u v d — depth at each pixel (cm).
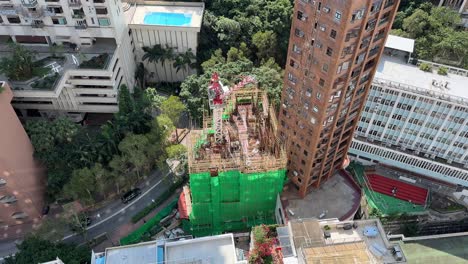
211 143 8812
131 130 9638
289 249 5756
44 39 10362
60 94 10062
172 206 9388
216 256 6494
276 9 12425
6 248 8788
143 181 10019
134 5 12119
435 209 9500
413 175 10025
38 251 7550
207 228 9012
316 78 6788
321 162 8181
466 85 8838
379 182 9962
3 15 9569
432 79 8925
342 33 5938
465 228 9631
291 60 7150
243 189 8275
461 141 9081
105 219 9281
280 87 10531
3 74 9425
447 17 11988
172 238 7994
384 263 5762
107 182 9238
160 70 12500
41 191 9350
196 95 10769
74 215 8350
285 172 8456
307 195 8588
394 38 9631
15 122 8338
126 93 9850
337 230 6322
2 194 8475
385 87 8712
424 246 8844
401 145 9762
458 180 9656
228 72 10731
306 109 7350
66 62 9900
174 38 11762
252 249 5959
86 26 9950
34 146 9056
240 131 8806
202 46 12394
